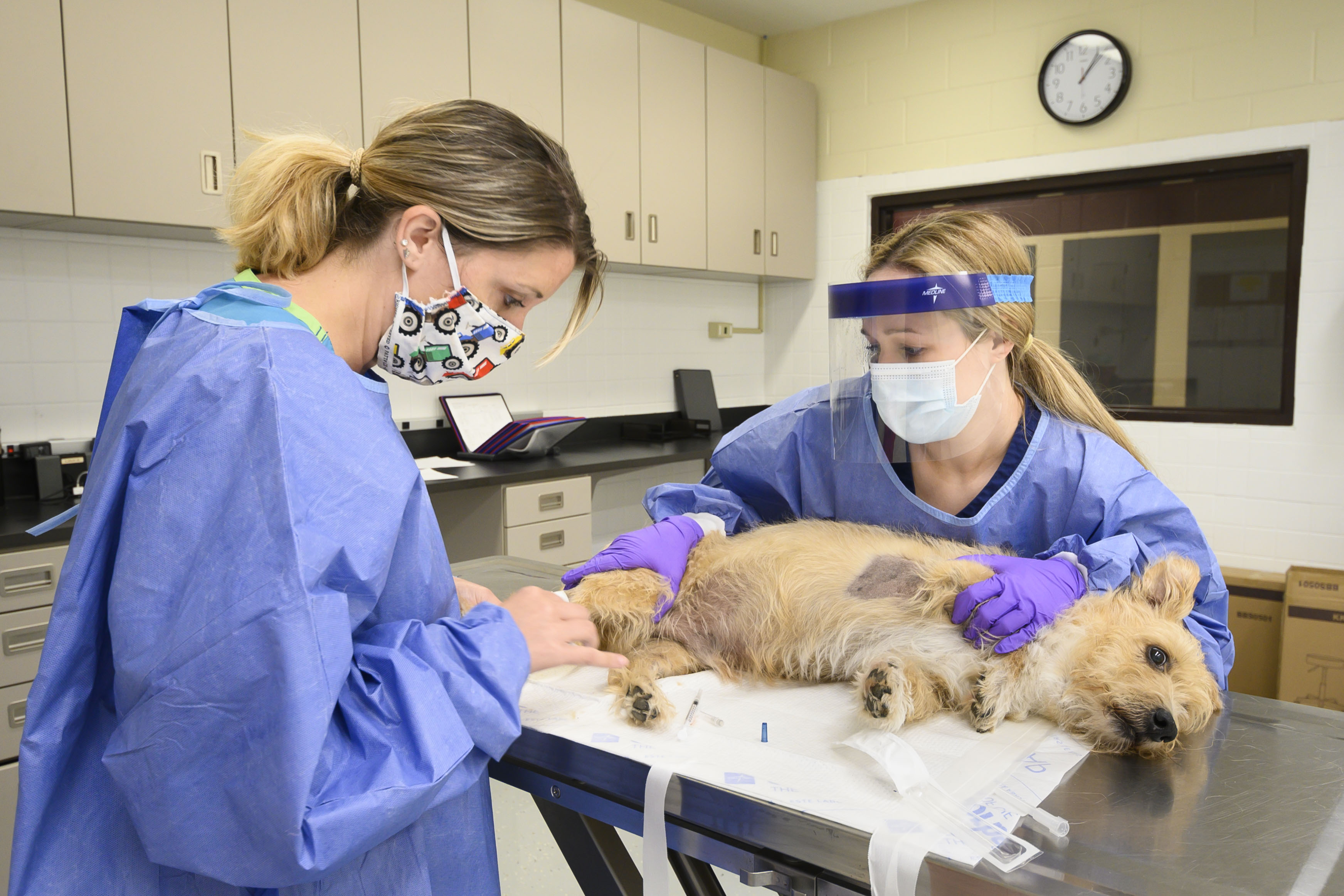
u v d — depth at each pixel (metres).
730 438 1.51
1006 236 1.13
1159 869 0.68
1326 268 3.24
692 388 4.39
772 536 1.24
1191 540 1.13
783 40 4.60
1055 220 3.92
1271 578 3.18
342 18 2.66
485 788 0.97
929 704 0.97
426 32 2.87
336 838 0.68
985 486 1.22
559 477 3.22
